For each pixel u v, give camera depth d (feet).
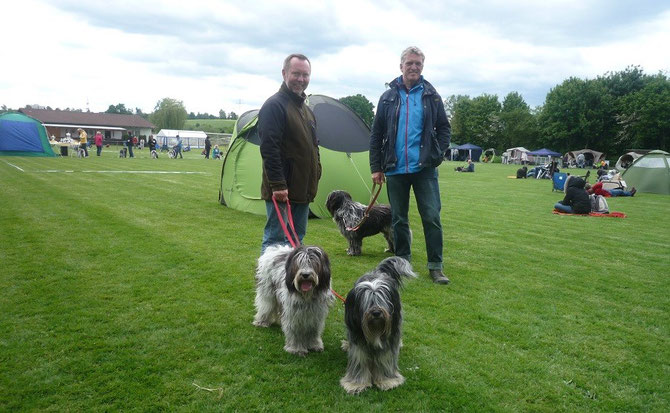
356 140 34.86
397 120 17.84
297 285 11.05
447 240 26.99
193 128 313.53
